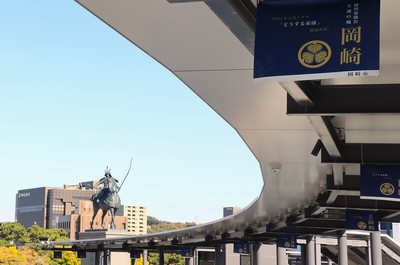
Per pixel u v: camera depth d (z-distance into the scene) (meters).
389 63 12.12
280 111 16.59
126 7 9.84
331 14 7.91
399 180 19.09
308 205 38.25
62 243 88.75
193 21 10.30
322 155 19.88
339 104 13.06
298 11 8.05
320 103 13.16
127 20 10.43
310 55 7.95
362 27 7.80
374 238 44.53
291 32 8.02
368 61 7.73
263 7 8.15
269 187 30.81
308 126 18.27
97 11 10.13
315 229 52.72
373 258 44.28
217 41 11.26
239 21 8.50
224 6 7.94
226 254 82.75
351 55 7.79
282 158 23.52
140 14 10.09
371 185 19.30
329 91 13.16
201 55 12.14
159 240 79.12
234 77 13.59
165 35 11.06
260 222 51.59
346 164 20.28
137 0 9.50
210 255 91.94
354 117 16.47
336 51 7.84
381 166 19.31
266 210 41.44
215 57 12.24
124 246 85.69
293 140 20.33
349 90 13.03
